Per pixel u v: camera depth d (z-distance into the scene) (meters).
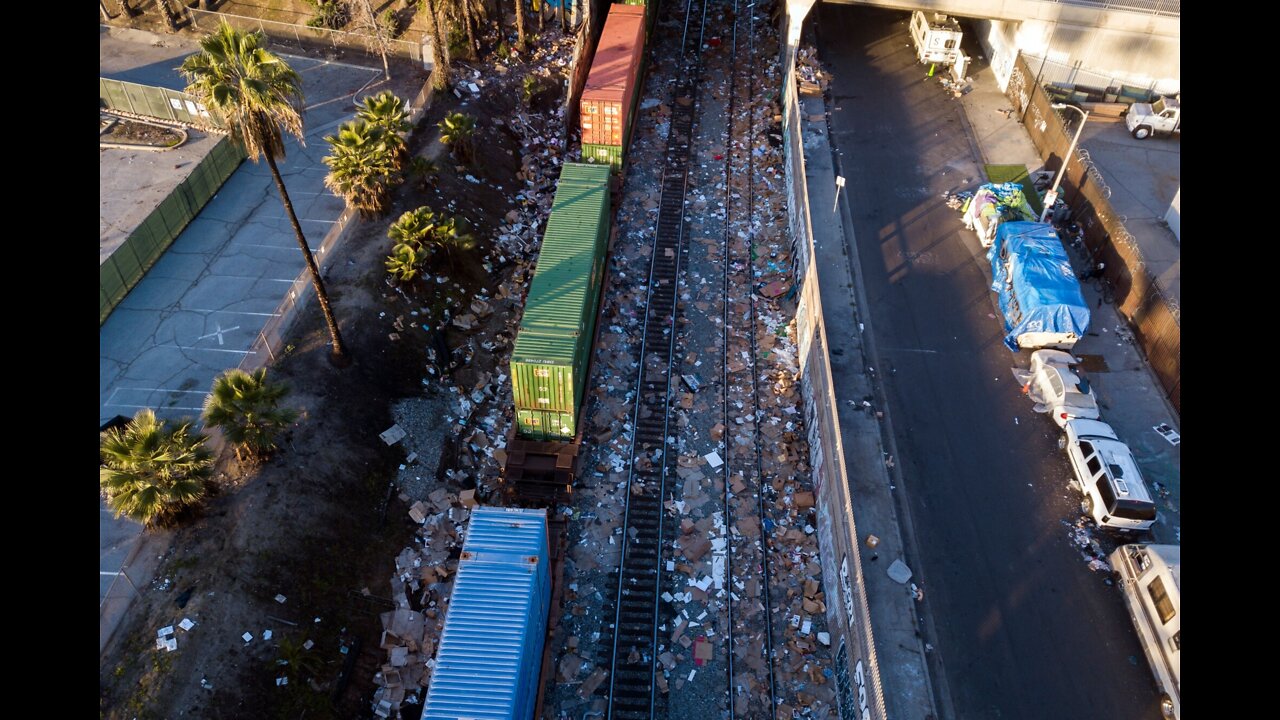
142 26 45.19
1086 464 25.84
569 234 29.22
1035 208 36.66
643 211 37.38
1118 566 23.89
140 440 20.27
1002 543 24.89
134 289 30.06
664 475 26.84
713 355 31.20
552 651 22.50
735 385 30.06
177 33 44.75
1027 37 42.09
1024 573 24.14
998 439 27.88
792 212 35.66
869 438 27.69
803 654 22.61
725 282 33.97
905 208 37.31
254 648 20.16
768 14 52.03
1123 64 42.16
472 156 35.72
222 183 35.03
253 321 29.20
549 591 22.41
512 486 25.95
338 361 26.58
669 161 40.28
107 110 39.38
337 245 30.59
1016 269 30.83
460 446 26.92
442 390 28.22
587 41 42.41
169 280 30.56
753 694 21.80
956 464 27.05
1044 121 40.12
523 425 26.20
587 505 26.03
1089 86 43.25
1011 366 30.38
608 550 24.94
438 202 33.31
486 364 29.64
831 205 37.22
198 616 20.09
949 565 24.27
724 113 43.84
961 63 45.12
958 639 22.53
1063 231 35.94
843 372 29.86
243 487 22.75
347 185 30.61
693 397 29.56
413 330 28.98
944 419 28.44
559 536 24.52
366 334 27.83
